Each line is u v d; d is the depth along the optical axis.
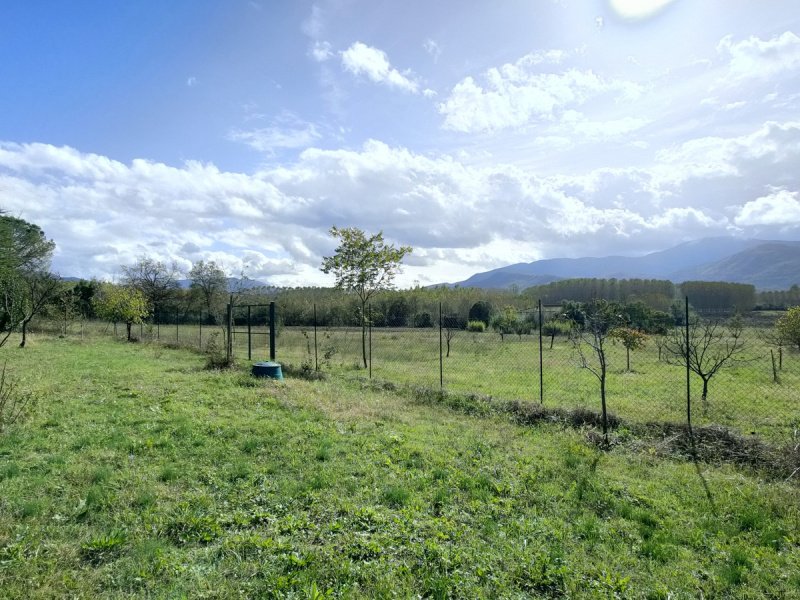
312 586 3.18
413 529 4.16
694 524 4.50
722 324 11.75
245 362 15.38
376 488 5.14
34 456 5.90
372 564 3.57
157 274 37.97
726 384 12.98
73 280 38.78
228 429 7.32
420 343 24.28
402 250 17.53
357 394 10.59
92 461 5.79
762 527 4.44
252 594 3.22
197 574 3.42
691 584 3.53
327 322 27.98
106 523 4.20
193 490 5.02
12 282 16.48
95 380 11.84
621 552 3.96
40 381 11.55
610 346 22.11
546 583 3.45
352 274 17.42
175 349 20.86
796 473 5.71
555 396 11.28
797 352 15.88
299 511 4.54
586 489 5.28
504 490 5.23
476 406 9.23
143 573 3.40
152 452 6.21
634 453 6.68
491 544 3.99
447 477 5.55
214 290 47.09
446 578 3.39
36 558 3.52
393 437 7.09
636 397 11.16
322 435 7.16
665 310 17.39
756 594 3.43
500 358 19.38
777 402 10.38
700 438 6.89
